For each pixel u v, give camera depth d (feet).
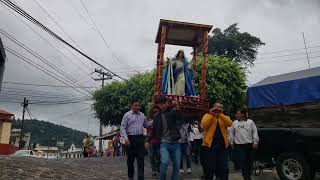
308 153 30.53
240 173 39.78
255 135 31.42
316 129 30.14
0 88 40.98
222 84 72.49
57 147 306.35
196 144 51.03
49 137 353.92
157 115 25.91
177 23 40.06
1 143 99.25
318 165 30.25
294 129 31.45
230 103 73.67
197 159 50.93
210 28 40.70
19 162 35.35
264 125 37.01
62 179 30.07
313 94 33.71
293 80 35.40
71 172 34.09
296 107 34.78
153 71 81.66
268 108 37.04
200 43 44.24
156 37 42.39
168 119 25.49
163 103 25.99
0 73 40.98
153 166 38.47
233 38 135.54
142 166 29.30
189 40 44.14
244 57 137.28
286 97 35.68
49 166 35.83
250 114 38.52
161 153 24.86
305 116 33.99
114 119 111.04
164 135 25.23
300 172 30.42
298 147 31.17
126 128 29.78
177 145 25.35
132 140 29.63
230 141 32.48
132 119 29.84
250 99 38.91
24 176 28.94
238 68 75.15
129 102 101.91
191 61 44.70
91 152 92.17
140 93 98.43
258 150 34.40
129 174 30.83
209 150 26.73
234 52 137.08
